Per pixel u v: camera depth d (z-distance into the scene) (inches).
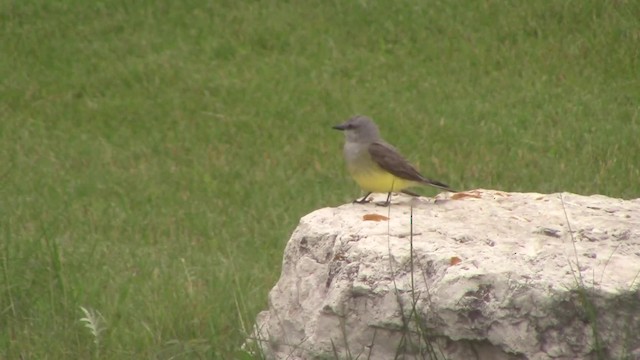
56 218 534.0
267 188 589.9
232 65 796.6
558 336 263.9
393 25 839.7
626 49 783.1
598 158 624.4
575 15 825.5
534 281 265.4
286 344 319.3
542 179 592.4
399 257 284.0
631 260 280.5
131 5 880.9
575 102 717.9
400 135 669.9
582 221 316.8
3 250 444.5
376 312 282.8
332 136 678.5
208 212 549.3
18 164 634.2
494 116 700.7
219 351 356.2
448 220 319.6
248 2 884.0
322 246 313.0
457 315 268.1
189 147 666.2
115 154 655.1
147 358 361.4
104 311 398.0
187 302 402.3
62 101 745.6
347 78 773.9
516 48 800.3
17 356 365.1
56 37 842.2
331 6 873.5
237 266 460.4
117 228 523.5
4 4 879.1
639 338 263.3
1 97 749.9
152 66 792.3
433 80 762.2
